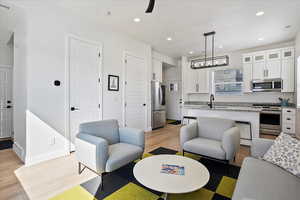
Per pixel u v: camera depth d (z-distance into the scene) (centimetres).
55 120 286
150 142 387
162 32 398
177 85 730
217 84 582
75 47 315
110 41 381
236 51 564
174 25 356
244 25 357
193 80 637
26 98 258
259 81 484
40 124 268
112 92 389
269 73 469
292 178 140
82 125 223
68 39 303
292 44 463
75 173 228
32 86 259
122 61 414
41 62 269
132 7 287
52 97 282
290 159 156
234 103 567
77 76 319
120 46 407
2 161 270
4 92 429
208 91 600
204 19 330
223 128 271
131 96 444
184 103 652
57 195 178
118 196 176
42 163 262
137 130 243
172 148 342
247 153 307
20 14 279
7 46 430
